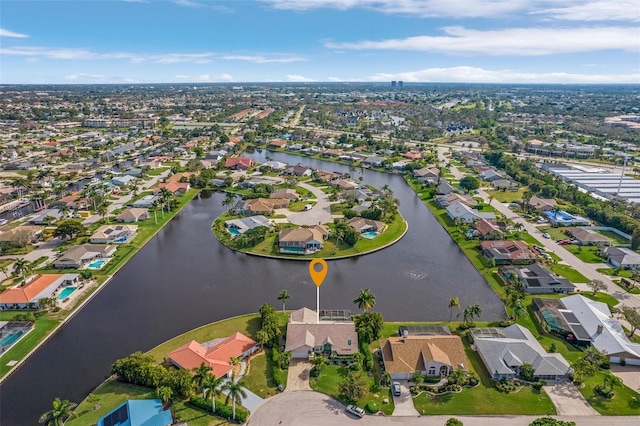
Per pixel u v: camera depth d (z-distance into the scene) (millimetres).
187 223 196750
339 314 116188
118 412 79438
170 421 79000
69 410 76500
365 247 166375
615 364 99312
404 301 128875
